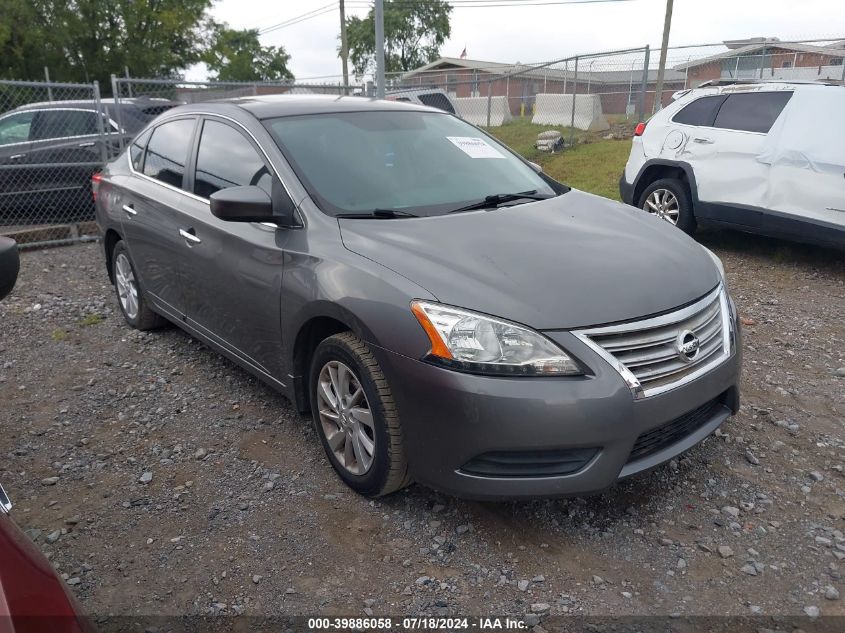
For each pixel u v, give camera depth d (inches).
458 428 103.6
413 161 151.3
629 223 139.6
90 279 283.6
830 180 253.6
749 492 126.6
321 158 143.0
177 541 116.0
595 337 104.4
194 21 1375.5
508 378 101.7
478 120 875.4
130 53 1279.5
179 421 157.3
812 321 216.5
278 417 157.4
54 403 168.6
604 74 980.6
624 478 107.3
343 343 118.6
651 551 111.3
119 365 189.8
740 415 155.4
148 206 181.3
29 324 225.9
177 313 180.4
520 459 104.2
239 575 107.7
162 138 188.4
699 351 114.8
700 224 304.3
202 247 156.7
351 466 126.1
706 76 708.0
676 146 305.0
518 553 111.1
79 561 112.0
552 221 134.9
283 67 2100.1
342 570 108.1
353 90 554.9
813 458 137.9
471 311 104.7
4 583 52.2
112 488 132.2
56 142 373.4
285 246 131.9
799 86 271.9
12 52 1218.6
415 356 106.5
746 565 107.7
